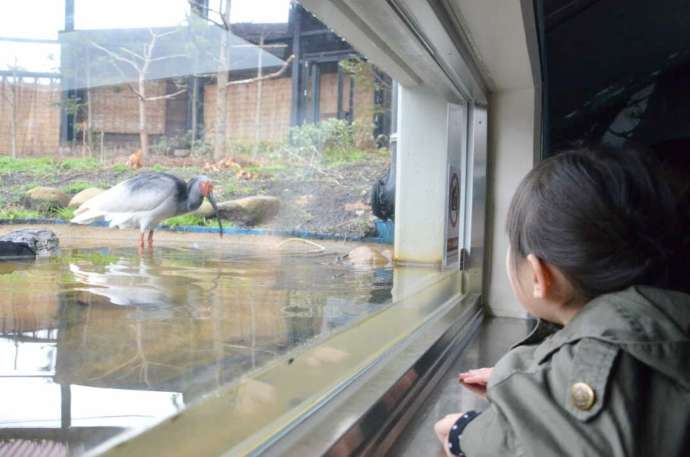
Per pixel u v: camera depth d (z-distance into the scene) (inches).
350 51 200.5
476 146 88.2
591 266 25.6
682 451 22.7
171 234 190.9
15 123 159.5
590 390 23.1
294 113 214.1
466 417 31.5
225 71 208.1
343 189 196.9
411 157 119.4
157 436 31.5
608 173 25.8
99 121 179.5
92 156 178.5
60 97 167.5
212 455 27.2
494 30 60.3
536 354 27.5
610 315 24.9
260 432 29.8
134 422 36.4
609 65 119.0
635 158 26.7
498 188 89.4
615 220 25.0
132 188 186.4
